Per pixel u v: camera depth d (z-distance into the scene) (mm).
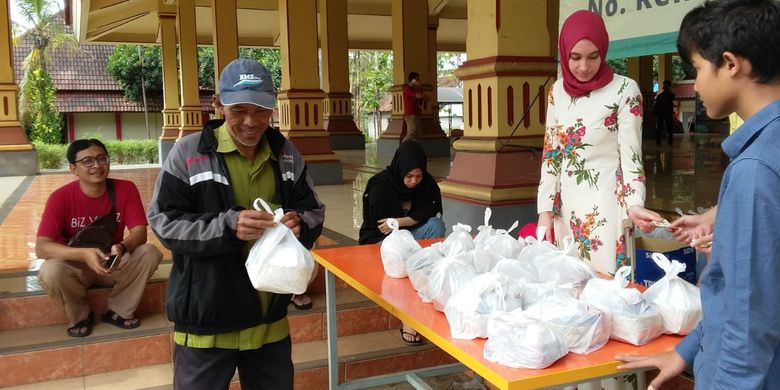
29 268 4500
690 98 23906
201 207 2260
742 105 1397
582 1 4344
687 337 1666
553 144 2922
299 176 2479
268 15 19406
